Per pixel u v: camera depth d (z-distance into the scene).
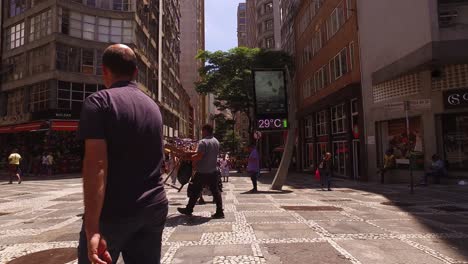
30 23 35.22
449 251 5.13
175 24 66.12
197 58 36.81
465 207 9.42
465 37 14.55
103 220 1.95
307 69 33.97
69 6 32.81
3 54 38.12
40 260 4.95
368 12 20.14
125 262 2.27
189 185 7.99
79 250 1.92
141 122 2.11
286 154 15.14
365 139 20.45
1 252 5.39
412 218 7.84
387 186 16.23
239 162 35.25
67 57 32.72
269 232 6.44
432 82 16.03
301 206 9.77
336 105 26.12
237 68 35.50
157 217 2.13
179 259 4.83
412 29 16.08
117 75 2.26
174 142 11.49
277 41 61.38
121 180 1.99
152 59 44.78
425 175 15.61
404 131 17.81
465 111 15.41
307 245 5.50
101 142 1.92
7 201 12.01
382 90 18.92
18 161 20.27
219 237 6.08
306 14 34.44
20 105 36.09
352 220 7.60
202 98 129.38
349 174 22.69
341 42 24.27
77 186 18.36
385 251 5.14
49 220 8.24
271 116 15.29
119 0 35.62
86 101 2.00
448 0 14.91
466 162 15.54
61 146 31.95
